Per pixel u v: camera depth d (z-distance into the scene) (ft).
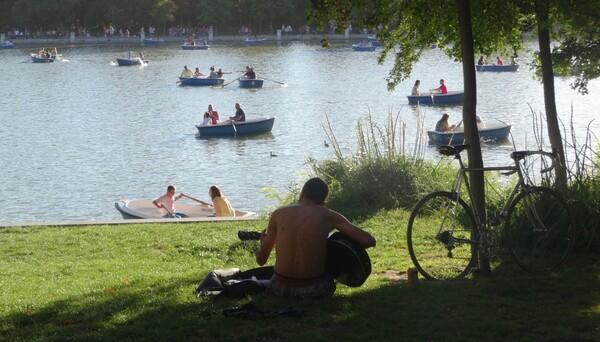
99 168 126.52
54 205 103.81
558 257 36.60
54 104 209.87
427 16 42.47
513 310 28.71
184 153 138.51
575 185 39.99
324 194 30.37
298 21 509.35
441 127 138.92
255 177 117.91
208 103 209.77
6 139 155.33
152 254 45.85
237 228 52.60
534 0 45.21
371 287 32.24
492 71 271.69
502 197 47.09
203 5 478.59
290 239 29.63
